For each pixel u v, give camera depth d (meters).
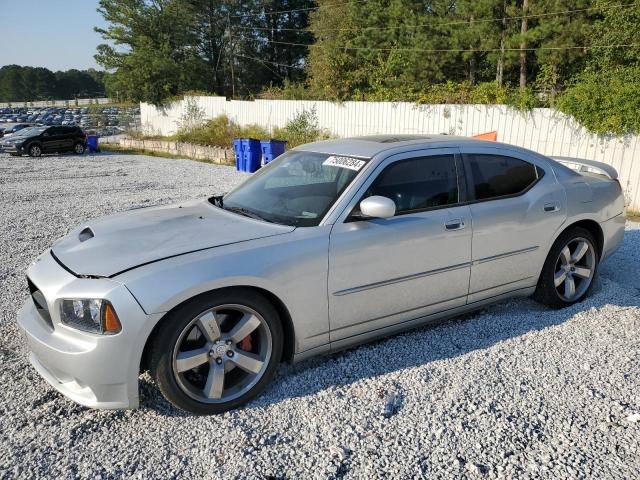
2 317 4.44
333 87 29.91
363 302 3.43
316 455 2.61
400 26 28.16
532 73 25.70
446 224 3.70
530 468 2.50
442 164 3.86
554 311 4.45
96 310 2.68
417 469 2.50
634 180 10.53
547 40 21.28
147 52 42.25
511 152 4.27
